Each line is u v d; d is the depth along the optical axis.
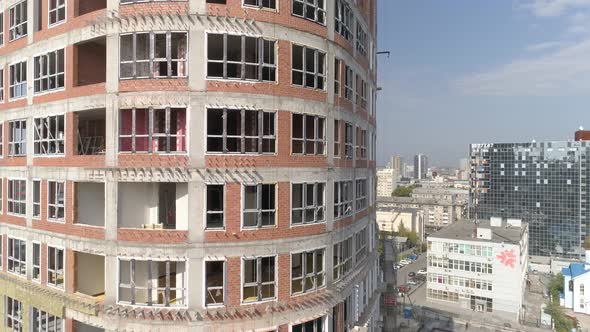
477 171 142.00
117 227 21.22
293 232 22.22
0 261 29.12
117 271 21.11
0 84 29.14
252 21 21.03
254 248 21.03
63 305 22.94
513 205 135.00
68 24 23.72
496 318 80.25
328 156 24.27
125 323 20.62
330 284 24.44
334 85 25.12
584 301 87.88
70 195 23.39
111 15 21.42
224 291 20.50
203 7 20.48
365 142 32.97
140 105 20.64
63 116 24.05
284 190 21.89
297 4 22.98
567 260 122.06
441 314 81.94
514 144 134.88
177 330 20.09
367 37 33.44
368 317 32.19
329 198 24.47
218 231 20.50
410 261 131.88
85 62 24.05
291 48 22.23
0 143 29.14
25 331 26.14
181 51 21.44
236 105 20.73
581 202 125.19
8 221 28.23
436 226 178.50
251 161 20.97
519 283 80.81
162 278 22.45
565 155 127.38
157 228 21.56
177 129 21.33
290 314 21.80
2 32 28.88
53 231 24.47
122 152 21.06
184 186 21.41
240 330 20.56
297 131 23.17
